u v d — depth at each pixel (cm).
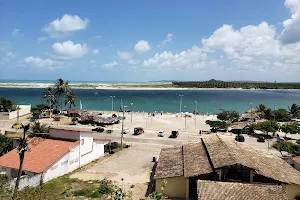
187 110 18350
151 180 4647
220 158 4006
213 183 3522
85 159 5494
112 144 7031
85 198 3716
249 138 8956
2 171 4438
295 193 3784
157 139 8269
